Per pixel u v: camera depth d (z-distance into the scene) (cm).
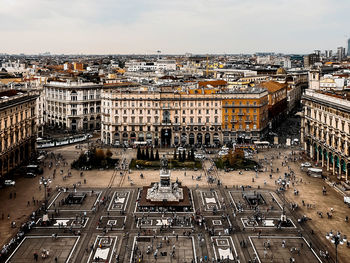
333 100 17638
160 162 19388
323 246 10875
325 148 18325
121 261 10019
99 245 10769
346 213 13150
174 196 13900
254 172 17975
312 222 12438
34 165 17938
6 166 17125
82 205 13750
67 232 11638
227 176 17350
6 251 10362
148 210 13325
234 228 12006
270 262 10038
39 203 13900
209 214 13075
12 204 13762
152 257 10225
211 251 10594
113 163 19288
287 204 13938
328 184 16175
